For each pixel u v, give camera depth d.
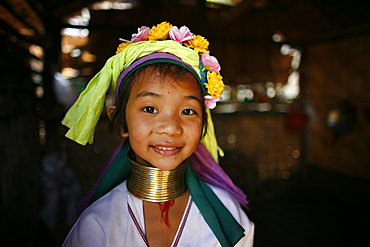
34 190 2.59
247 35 4.90
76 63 4.21
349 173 4.34
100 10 3.93
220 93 0.91
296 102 5.23
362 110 4.02
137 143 0.78
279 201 4.71
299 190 5.20
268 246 3.36
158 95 0.76
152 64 0.80
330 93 4.59
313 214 4.20
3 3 1.79
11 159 1.94
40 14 2.61
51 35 3.09
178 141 0.76
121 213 0.87
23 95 2.37
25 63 2.48
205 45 0.93
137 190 0.89
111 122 0.92
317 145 4.97
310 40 4.82
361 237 3.49
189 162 1.02
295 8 4.13
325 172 4.77
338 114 4.30
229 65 5.12
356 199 4.22
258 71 5.26
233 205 1.04
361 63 3.97
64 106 3.22
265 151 5.20
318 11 3.96
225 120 5.00
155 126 0.75
